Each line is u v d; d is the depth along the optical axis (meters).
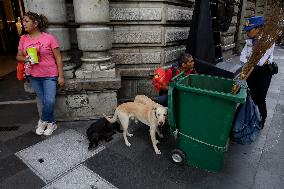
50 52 3.23
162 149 3.25
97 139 3.27
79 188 2.53
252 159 3.00
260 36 2.76
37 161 2.98
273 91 5.68
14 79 6.83
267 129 3.75
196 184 2.59
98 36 3.71
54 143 3.38
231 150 3.19
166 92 3.63
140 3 4.22
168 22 4.47
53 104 3.46
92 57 3.85
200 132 2.60
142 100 3.60
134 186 2.56
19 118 4.23
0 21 10.51
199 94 2.43
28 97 5.30
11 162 2.97
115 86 3.80
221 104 2.35
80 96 3.86
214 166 2.71
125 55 4.52
